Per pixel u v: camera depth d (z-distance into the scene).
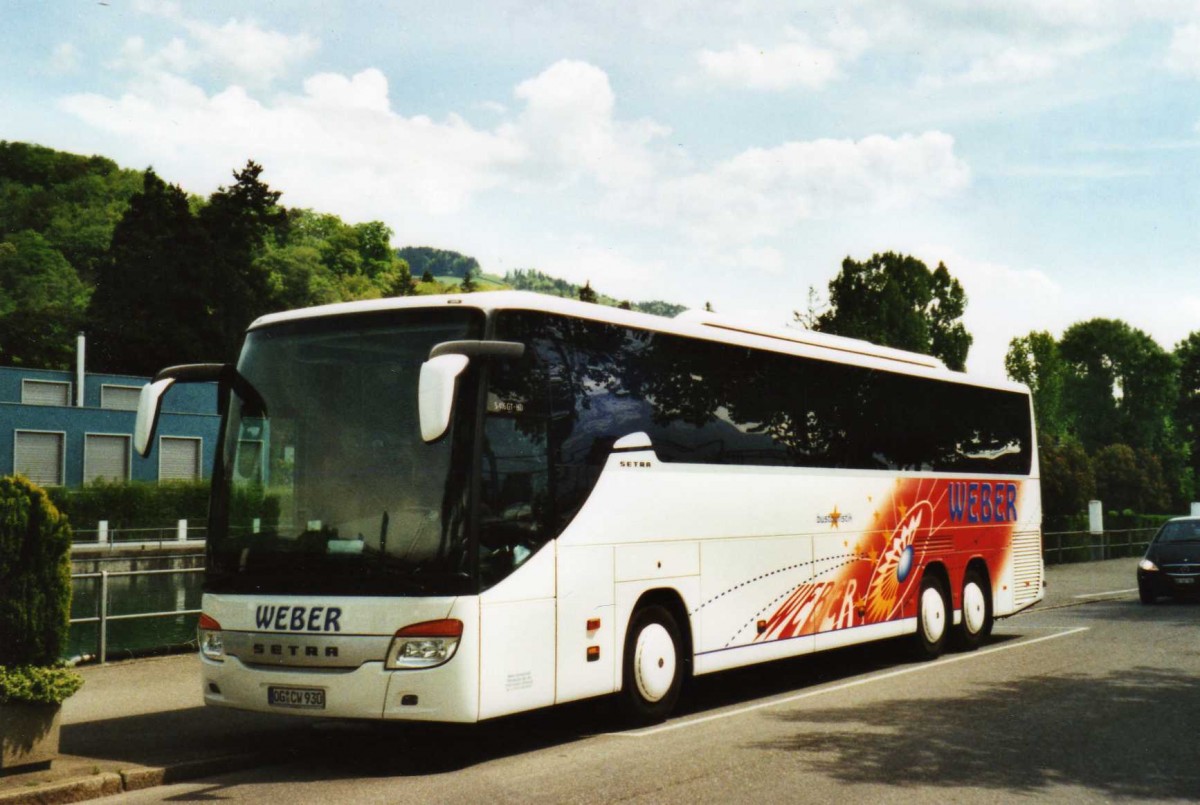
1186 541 24.83
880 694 12.44
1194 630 18.56
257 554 9.50
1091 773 8.52
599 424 10.55
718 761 9.05
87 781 8.48
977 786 8.12
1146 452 84.88
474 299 9.62
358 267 162.75
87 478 63.34
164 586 15.76
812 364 13.93
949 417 16.69
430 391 8.24
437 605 8.87
